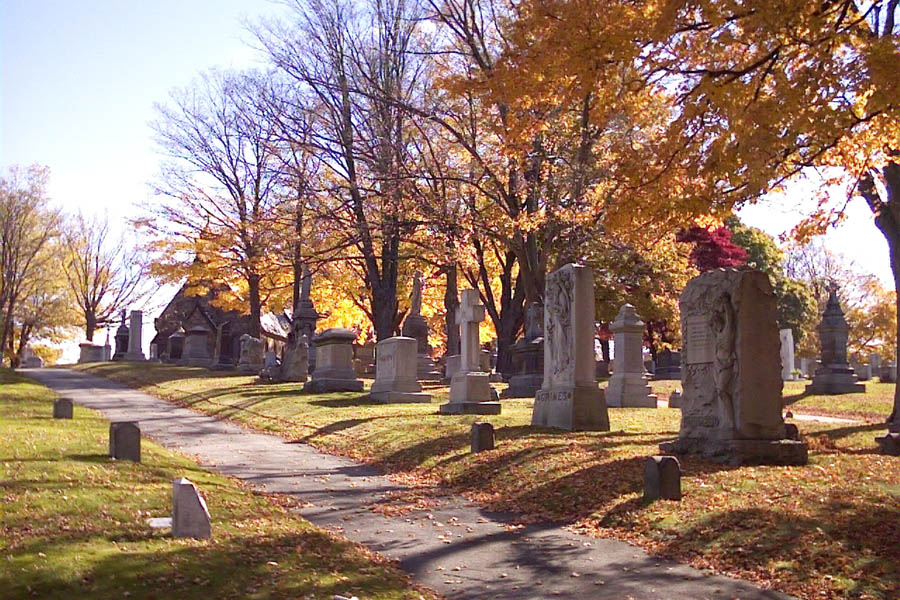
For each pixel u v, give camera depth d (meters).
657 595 9.35
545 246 34.47
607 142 30.89
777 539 10.72
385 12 38.28
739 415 15.43
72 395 36.66
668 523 11.95
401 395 30.50
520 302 42.25
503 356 42.28
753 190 13.66
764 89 14.45
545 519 13.22
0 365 50.59
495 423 22.31
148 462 15.96
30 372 53.81
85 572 8.96
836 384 37.19
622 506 13.01
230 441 22.36
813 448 17.78
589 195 30.23
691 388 16.47
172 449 20.34
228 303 58.12
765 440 15.34
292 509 13.81
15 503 11.70
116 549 9.85
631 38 14.45
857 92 12.77
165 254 52.31
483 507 14.27
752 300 15.68
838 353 38.03
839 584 9.31
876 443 18.94
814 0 12.45
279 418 26.78
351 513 13.68
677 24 14.23
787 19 12.56
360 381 35.62
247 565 9.78
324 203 38.62
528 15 16.77
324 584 9.33
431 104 36.41
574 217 30.55
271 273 48.97
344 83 36.44
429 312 58.16
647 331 61.47
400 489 15.85
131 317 65.94
